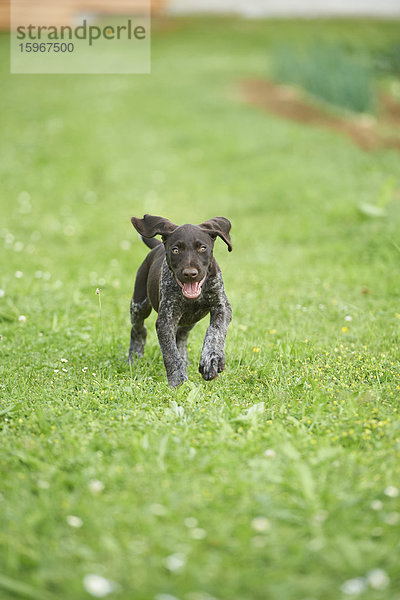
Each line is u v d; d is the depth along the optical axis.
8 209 21.62
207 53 55.84
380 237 14.59
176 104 35.81
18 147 29.64
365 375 7.92
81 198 22.73
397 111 32.31
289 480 5.39
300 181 21.03
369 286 12.20
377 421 6.51
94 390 7.70
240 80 41.81
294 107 33.75
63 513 5.01
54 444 6.11
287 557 4.54
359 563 4.42
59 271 14.75
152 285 8.40
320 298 11.62
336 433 6.24
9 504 5.14
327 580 4.35
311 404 7.10
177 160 26.11
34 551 4.63
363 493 5.20
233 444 5.97
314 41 41.44
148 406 7.05
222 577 4.38
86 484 5.38
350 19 70.81
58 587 4.37
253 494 5.18
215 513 4.98
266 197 20.11
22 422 6.69
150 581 4.36
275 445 5.93
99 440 6.06
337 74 32.09
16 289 13.03
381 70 41.88
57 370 8.33
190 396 7.09
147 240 9.21
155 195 21.95
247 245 16.30
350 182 20.31
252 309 11.23
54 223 19.66
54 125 33.25
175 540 4.71
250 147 26.53
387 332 9.75
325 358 8.59
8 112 36.62
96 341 9.91
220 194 21.20
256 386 7.79
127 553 4.62
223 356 7.66
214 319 7.93
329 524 4.84
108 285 13.37
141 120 33.09
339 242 15.10
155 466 5.61
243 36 63.31
